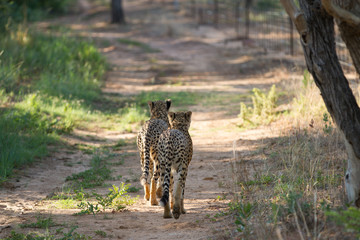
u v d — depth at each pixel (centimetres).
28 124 1625
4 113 1636
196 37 4472
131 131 1831
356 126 704
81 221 879
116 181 1203
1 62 2219
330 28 714
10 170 1229
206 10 5797
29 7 5309
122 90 2620
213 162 1320
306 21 708
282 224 708
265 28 4288
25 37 2728
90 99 2289
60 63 2633
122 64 3447
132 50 4012
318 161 1010
